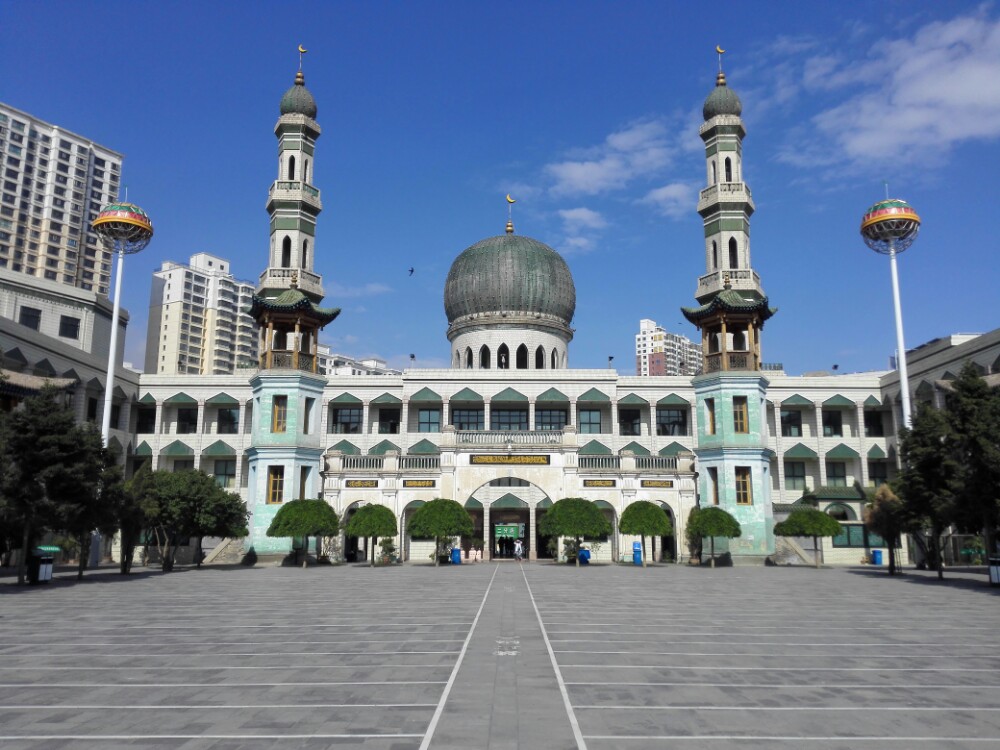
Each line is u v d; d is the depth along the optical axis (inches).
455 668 637.3
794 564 2436.0
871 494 2081.7
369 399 3184.1
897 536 1982.0
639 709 502.9
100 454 1694.1
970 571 2124.8
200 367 7032.5
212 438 3223.4
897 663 673.6
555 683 580.4
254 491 2381.9
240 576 1823.3
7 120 6294.3
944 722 478.3
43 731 451.8
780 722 475.2
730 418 2417.6
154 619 977.5
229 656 698.8
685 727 460.8
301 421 2413.9
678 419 3312.0
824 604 1179.3
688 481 2450.8
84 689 563.5
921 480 1744.6
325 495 2455.7
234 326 7273.6
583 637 815.1
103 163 7007.9
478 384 3159.5
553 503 2363.4
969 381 1697.8
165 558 2060.8
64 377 2659.9
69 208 6668.3
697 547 2363.4
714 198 2783.0
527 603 1165.7
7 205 6279.5
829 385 3230.8
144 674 617.6
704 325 2581.2
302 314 2477.9
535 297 3280.0
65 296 2827.3
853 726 467.8
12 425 1539.1
